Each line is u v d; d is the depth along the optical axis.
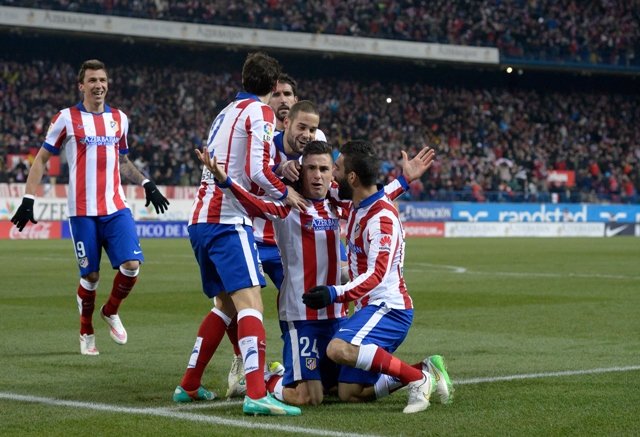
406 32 112.56
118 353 20.92
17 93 98.06
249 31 101.62
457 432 12.70
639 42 121.88
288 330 15.55
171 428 13.08
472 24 115.50
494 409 14.28
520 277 43.47
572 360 19.44
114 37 97.56
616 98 127.81
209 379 17.55
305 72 115.88
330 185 15.98
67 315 28.73
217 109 107.88
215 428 13.07
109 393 16.03
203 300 33.00
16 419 13.75
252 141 14.83
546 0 120.38
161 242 81.88
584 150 122.25
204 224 15.16
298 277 15.52
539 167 116.62
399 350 21.12
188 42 99.94
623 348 21.31
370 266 14.45
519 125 122.06
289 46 103.56
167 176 96.38
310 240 15.57
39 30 93.69
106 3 98.00
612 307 30.47
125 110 102.50
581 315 28.22
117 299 21.00
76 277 43.31
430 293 35.34
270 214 14.78
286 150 17.56
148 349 21.58
